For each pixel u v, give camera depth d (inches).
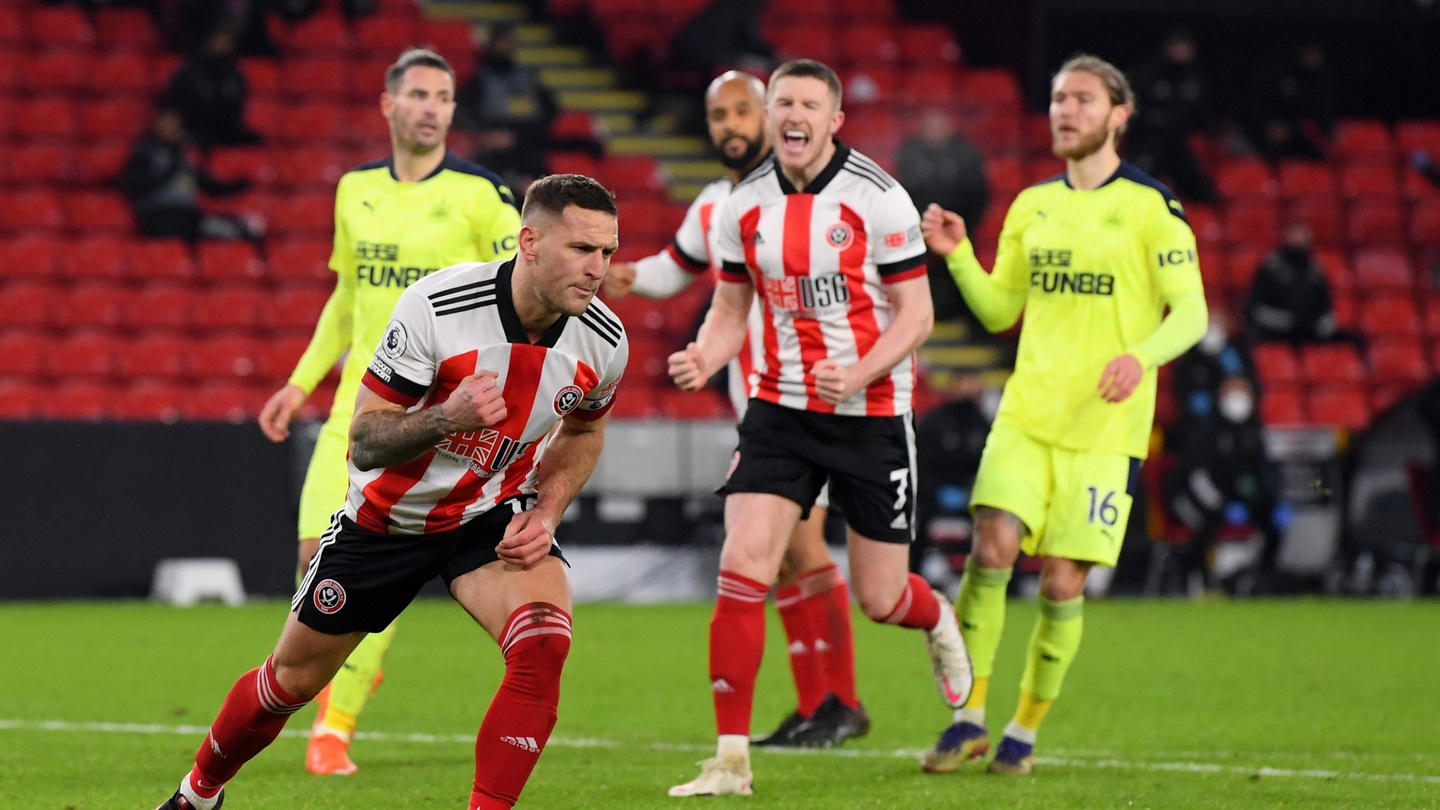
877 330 825.5
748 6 2768.2
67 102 2655.0
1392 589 2159.2
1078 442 866.8
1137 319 870.4
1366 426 2401.6
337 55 2829.7
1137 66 2864.2
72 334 2353.6
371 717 1090.7
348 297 943.7
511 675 593.6
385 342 590.2
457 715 1099.9
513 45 2866.6
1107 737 1004.6
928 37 2999.5
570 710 1127.0
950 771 858.1
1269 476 2110.0
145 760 894.4
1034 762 898.7
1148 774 850.1
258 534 1886.1
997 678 1316.4
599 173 2699.3
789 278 822.5
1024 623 1785.2
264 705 623.2
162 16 2792.8
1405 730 1035.3
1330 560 2175.2
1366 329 2659.9
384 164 927.7
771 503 814.5
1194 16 3107.8
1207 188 2711.6
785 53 2945.4
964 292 909.8
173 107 2549.2
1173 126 2669.8
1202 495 2095.2
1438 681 1289.4
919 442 2039.9
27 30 2728.8
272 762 900.0
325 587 612.1
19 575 1828.2
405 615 1843.0
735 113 1015.6
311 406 2283.5
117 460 1855.3
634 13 3043.8
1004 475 869.2
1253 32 3142.2
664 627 1697.8
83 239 2501.2
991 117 2866.6
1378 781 826.2
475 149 2518.5
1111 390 813.2
